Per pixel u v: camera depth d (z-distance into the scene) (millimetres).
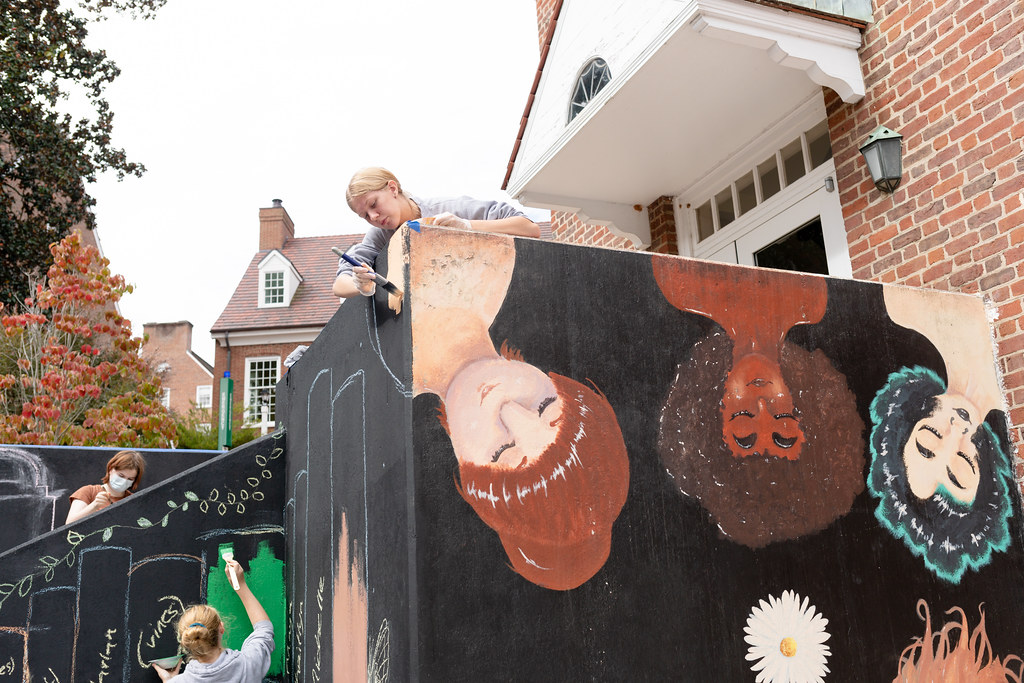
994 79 3902
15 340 11766
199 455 6398
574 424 2738
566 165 5977
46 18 17000
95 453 6035
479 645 2385
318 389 3840
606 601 2613
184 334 39969
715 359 3090
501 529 2516
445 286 2648
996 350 3787
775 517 3010
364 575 2875
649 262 3070
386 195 3162
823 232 5090
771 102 5246
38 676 3771
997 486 3561
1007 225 3787
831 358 3338
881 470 3299
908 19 4371
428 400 2520
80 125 17719
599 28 5496
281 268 28203
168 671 3893
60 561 3938
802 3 4406
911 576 3215
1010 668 3312
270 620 4281
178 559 4195
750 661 2793
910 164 4312
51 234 16906
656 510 2793
